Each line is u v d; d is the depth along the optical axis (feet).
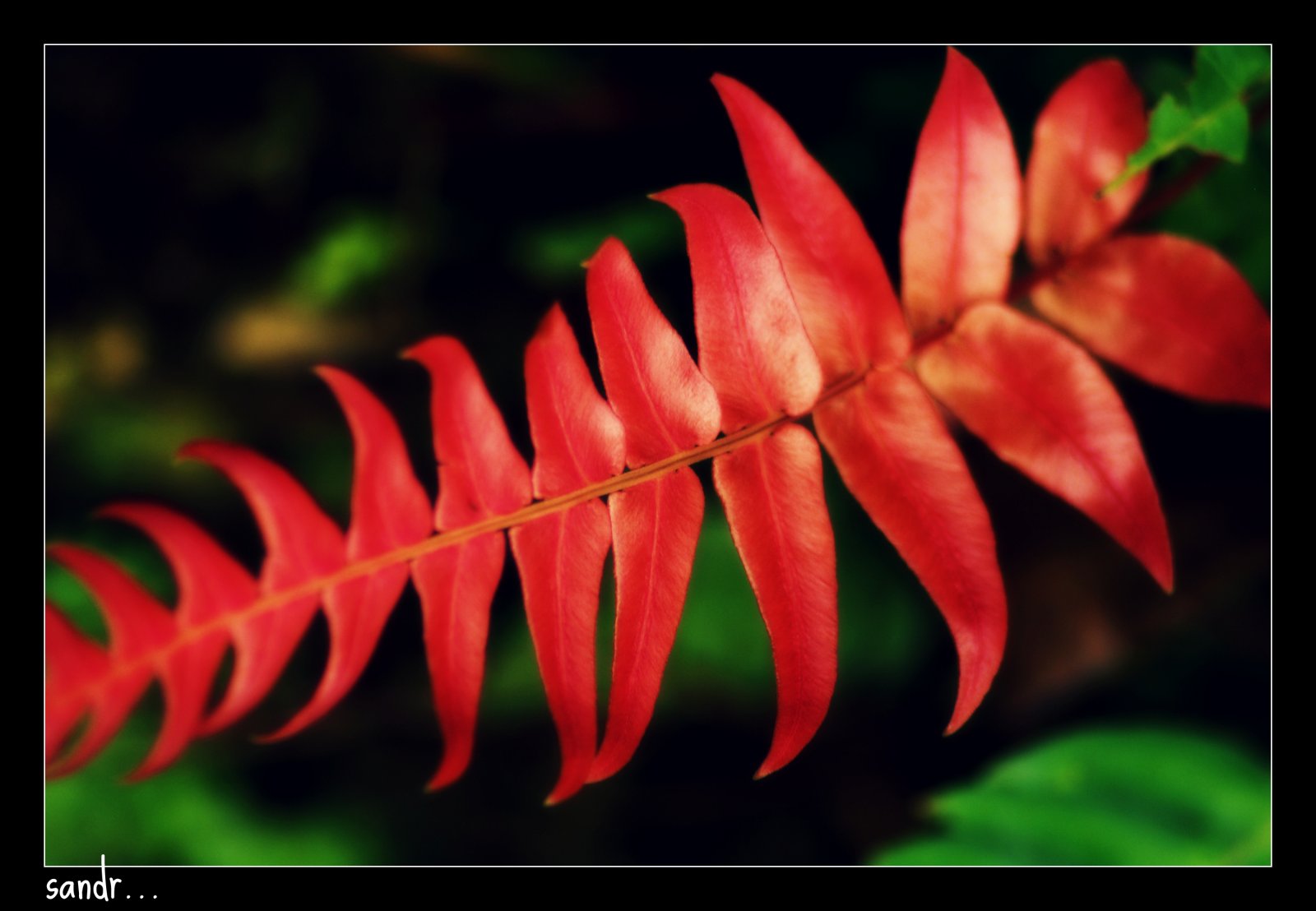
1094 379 0.96
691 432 0.93
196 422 2.35
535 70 2.02
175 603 1.99
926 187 0.97
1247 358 0.99
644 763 2.08
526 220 2.15
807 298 0.95
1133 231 1.20
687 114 1.97
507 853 2.03
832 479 1.70
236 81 2.44
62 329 2.50
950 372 0.97
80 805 1.84
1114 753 1.29
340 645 0.98
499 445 0.96
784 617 0.92
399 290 2.26
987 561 0.93
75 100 2.46
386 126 2.30
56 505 2.27
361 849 1.94
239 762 2.07
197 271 2.50
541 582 0.95
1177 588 1.60
